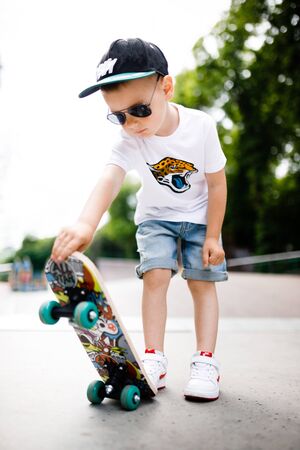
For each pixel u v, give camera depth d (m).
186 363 2.56
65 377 2.17
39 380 2.12
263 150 18.11
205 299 2.10
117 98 1.86
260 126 17.77
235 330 3.82
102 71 1.88
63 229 1.71
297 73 14.05
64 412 1.67
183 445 1.37
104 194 1.94
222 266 2.12
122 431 1.49
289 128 16.67
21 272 9.67
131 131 1.94
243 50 17.02
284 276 13.52
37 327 3.66
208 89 18.36
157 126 1.96
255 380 2.17
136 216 2.30
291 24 13.43
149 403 1.80
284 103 15.31
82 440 1.41
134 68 1.84
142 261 2.12
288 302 6.70
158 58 1.92
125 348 1.73
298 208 20.17
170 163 2.13
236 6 15.20
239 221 22.16
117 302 6.46
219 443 1.39
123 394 1.69
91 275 1.60
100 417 1.62
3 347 2.88
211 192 2.17
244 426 1.54
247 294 7.70
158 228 2.16
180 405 1.77
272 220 20.45
